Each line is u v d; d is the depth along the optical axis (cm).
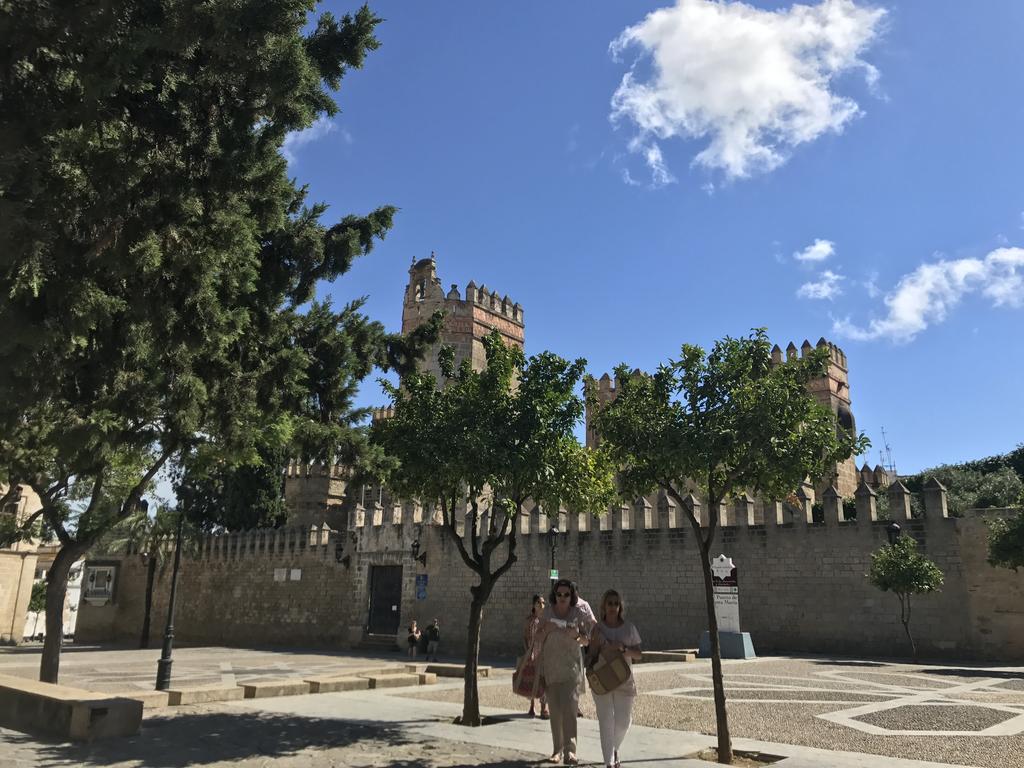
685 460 1022
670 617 3328
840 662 2536
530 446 1216
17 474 1488
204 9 779
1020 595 2656
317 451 1512
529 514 3825
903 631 2833
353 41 1122
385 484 1500
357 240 1573
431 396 1312
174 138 942
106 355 1084
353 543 4512
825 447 1042
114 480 2105
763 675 2050
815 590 3034
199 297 984
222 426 1259
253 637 4847
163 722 1152
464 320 6003
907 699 1509
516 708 1406
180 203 911
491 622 3803
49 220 820
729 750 910
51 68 853
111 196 844
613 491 1346
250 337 1338
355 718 1219
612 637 825
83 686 2050
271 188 1056
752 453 1015
